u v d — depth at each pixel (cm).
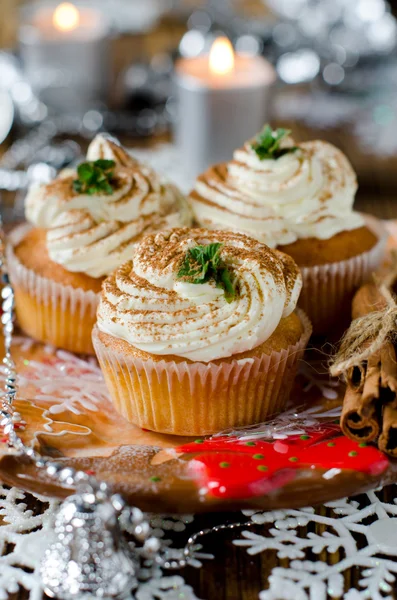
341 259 51
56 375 48
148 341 44
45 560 40
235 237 46
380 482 41
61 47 74
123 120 76
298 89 82
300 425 44
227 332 44
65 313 49
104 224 49
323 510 42
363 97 80
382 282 49
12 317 49
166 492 41
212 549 41
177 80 67
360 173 66
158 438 45
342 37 86
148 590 39
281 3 97
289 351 45
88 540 39
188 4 107
